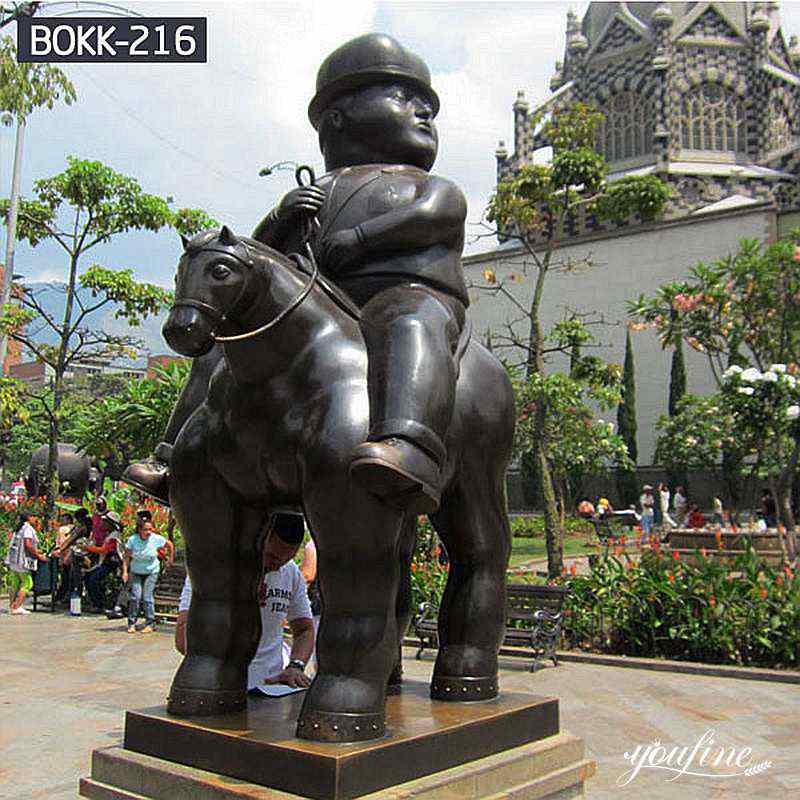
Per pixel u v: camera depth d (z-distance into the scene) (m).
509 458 3.53
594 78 47.19
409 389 2.74
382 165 3.42
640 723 6.51
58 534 14.45
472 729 2.98
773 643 8.70
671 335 20.52
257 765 2.67
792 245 20.38
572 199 15.32
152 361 19.17
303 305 2.94
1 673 8.48
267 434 2.95
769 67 45.31
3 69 12.73
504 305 38.84
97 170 16.88
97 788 2.96
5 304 16.67
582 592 9.72
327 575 2.81
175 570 12.25
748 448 15.83
